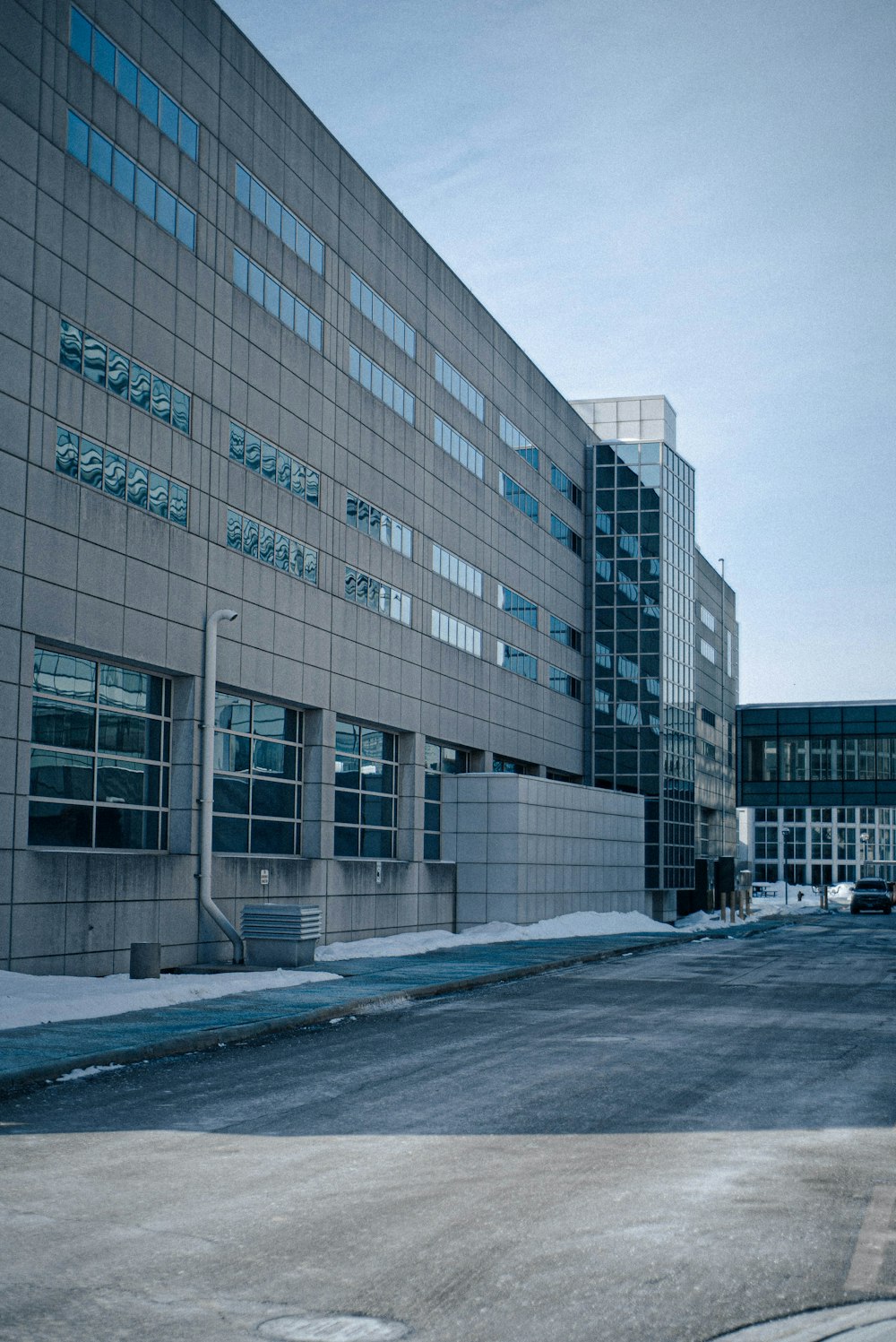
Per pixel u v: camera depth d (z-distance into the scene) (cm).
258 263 3114
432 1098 1207
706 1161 935
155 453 2656
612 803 5372
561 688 5766
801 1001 2136
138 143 2641
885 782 8525
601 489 6269
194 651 2762
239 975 2320
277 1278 653
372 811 3806
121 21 2595
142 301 2628
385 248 3906
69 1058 1373
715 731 8656
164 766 2725
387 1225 758
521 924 4259
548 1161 934
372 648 3706
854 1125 1080
